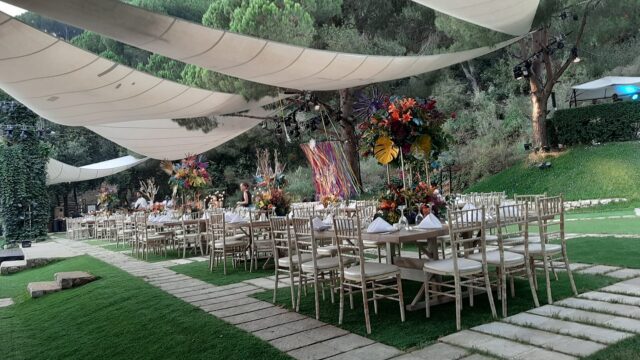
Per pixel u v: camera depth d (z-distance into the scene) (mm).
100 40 20875
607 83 15938
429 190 4637
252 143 23547
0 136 16031
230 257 8398
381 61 8570
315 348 3260
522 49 14750
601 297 3859
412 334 3377
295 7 11188
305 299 4746
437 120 4754
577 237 7141
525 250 3777
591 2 13086
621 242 6250
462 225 3551
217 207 10562
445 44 14391
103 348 3803
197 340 3645
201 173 9484
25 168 15953
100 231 15938
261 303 4695
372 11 14672
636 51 18219
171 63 16484
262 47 6859
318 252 5191
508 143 16359
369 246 5480
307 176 20234
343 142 15523
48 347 4121
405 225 4469
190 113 10328
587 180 12734
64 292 6363
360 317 3943
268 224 6730
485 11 7766
